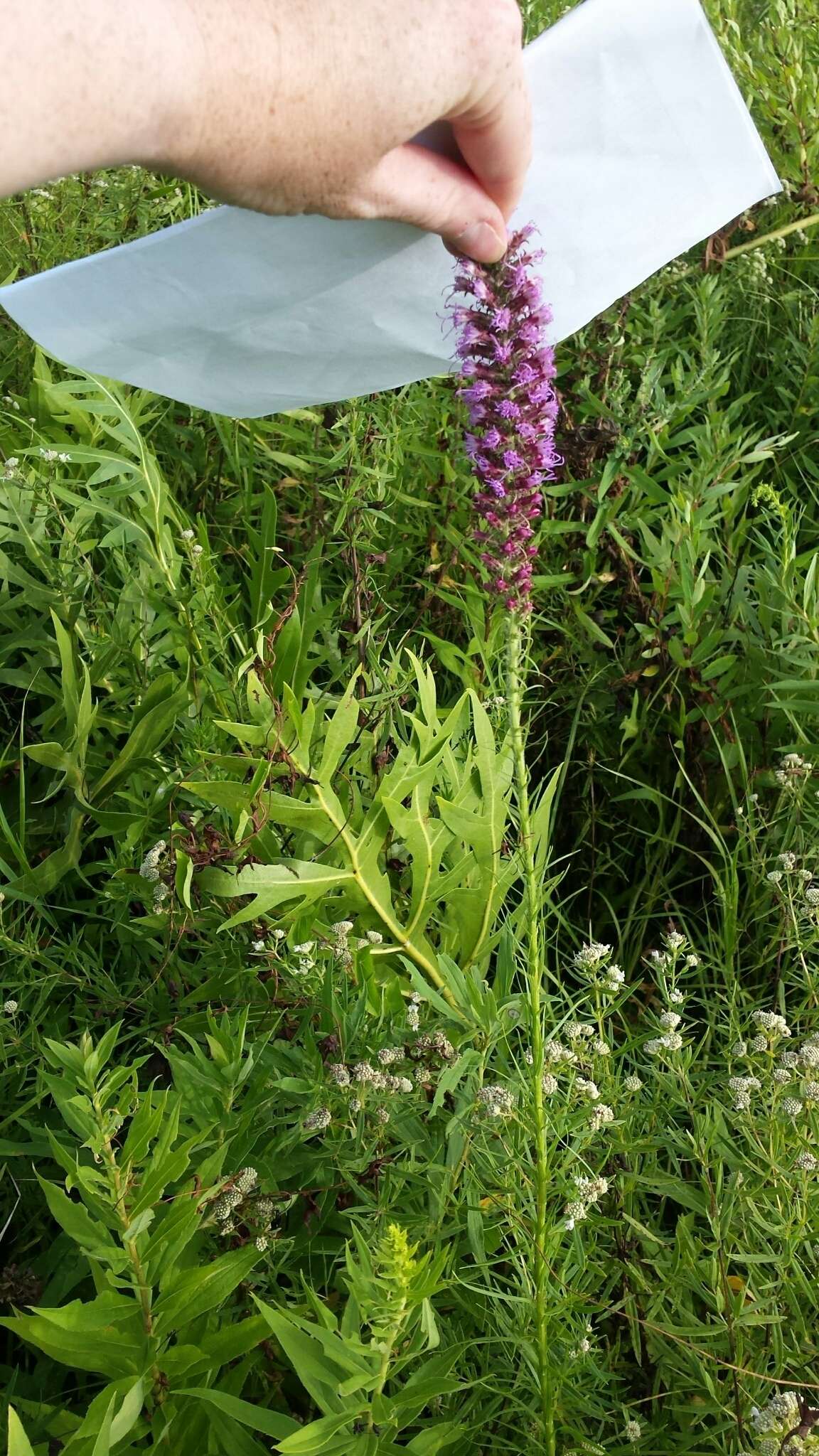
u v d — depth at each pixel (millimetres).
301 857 539
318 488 741
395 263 393
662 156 402
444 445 776
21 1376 446
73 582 670
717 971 620
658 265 432
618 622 793
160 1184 336
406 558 789
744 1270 468
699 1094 492
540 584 717
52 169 258
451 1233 431
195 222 353
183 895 452
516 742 434
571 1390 405
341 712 489
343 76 297
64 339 378
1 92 240
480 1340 397
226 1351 353
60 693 673
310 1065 460
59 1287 462
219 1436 351
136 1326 351
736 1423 393
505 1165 438
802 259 956
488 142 348
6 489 678
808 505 799
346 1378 329
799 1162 419
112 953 632
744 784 682
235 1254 350
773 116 999
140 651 689
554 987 651
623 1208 473
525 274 393
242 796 476
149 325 381
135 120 266
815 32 1059
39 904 591
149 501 703
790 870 555
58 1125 524
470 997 464
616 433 759
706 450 744
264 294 380
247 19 280
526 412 412
